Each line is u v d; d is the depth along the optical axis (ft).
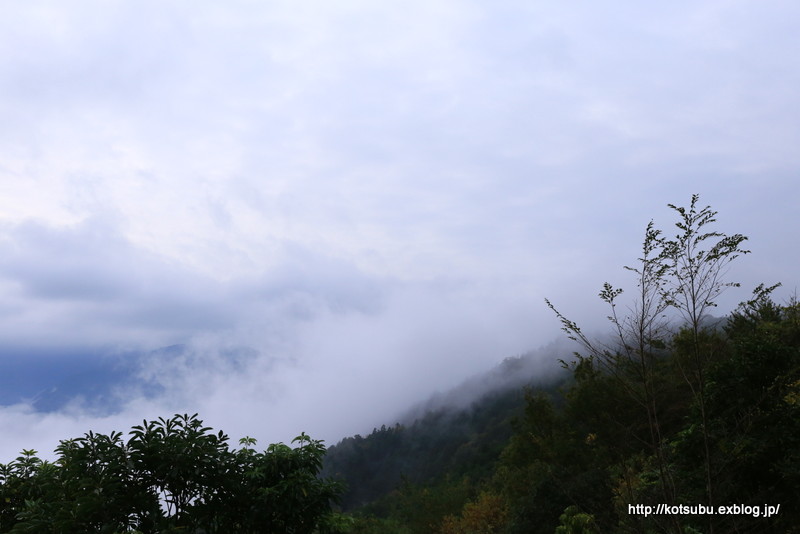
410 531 75.31
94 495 18.07
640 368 14.01
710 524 15.20
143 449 19.75
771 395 20.58
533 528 38.83
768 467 19.16
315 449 22.85
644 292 14.02
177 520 19.89
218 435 21.36
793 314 31.40
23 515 18.11
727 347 22.34
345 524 22.82
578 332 14.55
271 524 21.47
